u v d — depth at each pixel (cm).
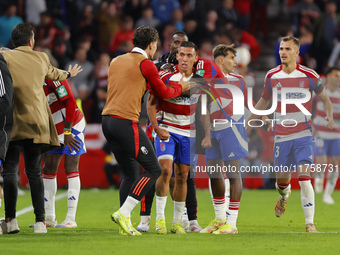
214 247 2067
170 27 6247
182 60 2430
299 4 6900
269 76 2598
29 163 2350
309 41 6469
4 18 6125
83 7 6506
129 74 2308
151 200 2570
